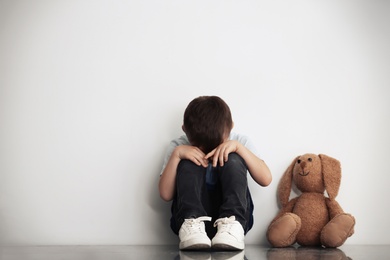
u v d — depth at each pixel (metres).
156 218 2.37
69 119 2.41
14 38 2.42
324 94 2.50
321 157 2.36
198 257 1.68
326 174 2.32
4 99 2.40
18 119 2.40
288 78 2.49
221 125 2.13
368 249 2.13
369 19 2.53
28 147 2.39
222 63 2.47
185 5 2.48
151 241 2.37
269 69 2.49
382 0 2.54
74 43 2.44
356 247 2.24
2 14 2.42
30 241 2.35
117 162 2.40
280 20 2.51
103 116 2.42
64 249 2.08
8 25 2.42
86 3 2.46
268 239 2.22
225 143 2.06
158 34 2.46
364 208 2.47
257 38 2.50
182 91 2.45
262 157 2.45
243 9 2.50
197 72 2.46
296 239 2.29
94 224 2.37
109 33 2.45
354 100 2.51
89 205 2.38
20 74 2.41
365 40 2.53
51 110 2.41
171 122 2.43
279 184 2.42
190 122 2.14
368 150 2.49
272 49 2.50
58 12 2.45
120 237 2.37
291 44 2.50
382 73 2.53
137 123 2.42
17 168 2.38
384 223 2.47
